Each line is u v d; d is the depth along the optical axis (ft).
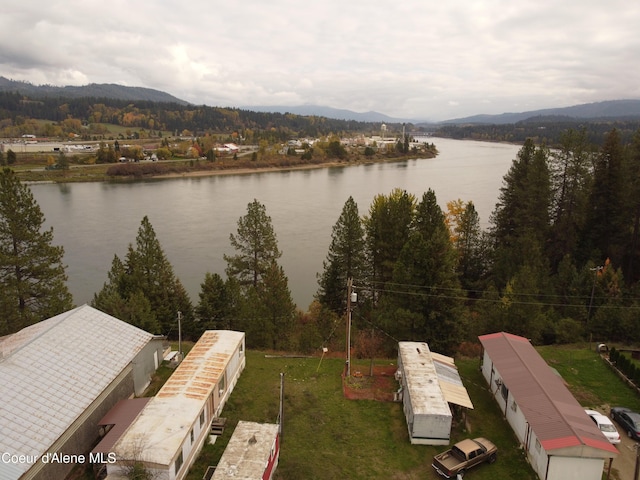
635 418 86.63
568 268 150.00
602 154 171.94
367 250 168.14
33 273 124.67
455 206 207.82
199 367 92.94
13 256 119.03
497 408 96.27
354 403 97.86
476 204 361.30
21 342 90.07
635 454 80.53
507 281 151.23
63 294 127.85
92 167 579.07
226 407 94.32
